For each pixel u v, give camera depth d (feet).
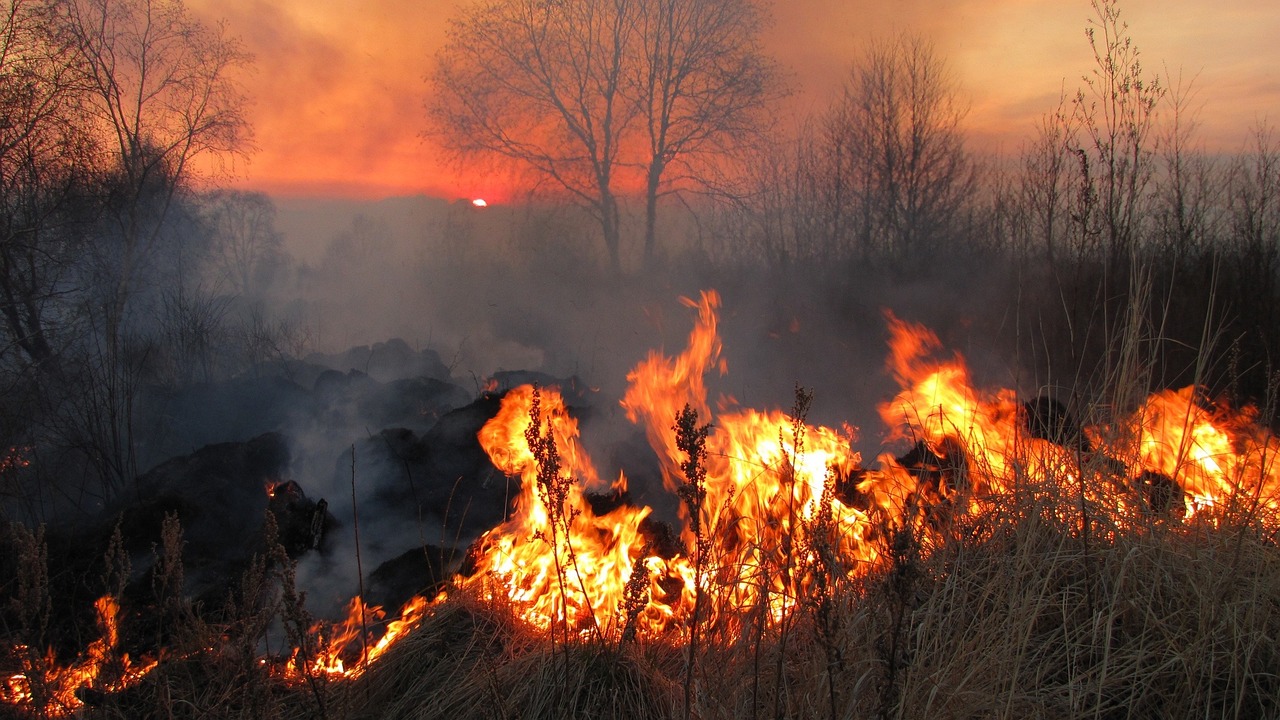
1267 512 11.48
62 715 10.48
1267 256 33.94
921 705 8.39
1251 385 26.86
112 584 14.35
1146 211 31.60
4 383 26.12
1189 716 8.50
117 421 26.61
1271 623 9.49
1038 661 9.37
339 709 10.19
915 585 8.85
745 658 9.75
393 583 14.32
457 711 9.81
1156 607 9.77
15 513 22.36
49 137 36.14
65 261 35.70
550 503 9.78
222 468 19.29
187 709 10.45
